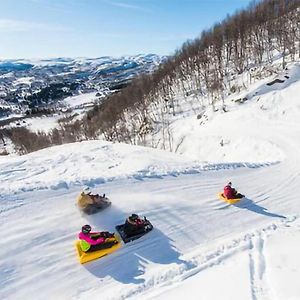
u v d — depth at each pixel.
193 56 89.50
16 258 12.76
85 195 15.89
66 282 11.87
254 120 45.31
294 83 48.84
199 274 11.77
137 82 100.06
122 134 66.94
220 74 70.75
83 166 24.64
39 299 11.17
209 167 22.39
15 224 14.62
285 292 9.48
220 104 57.09
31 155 29.78
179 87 81.00
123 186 18.78
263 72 59.50
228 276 11.07
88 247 12.91
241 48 74.31
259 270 11.26
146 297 10.72
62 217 15.29
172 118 65.94
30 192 17.12
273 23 76.75
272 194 18.95
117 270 12.40
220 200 17.78
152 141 57.59
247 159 35.53
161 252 13.35
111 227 14.88
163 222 15.35
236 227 15.34
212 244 13.91
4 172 23.97
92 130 80.56
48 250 13.28
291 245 12.96
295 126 39.91
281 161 25.45
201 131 49.78
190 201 17.47
